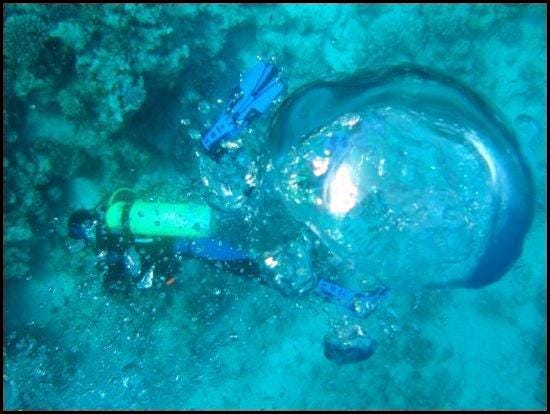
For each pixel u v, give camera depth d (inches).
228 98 155.4
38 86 118.9
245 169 125.3
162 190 141.8
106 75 116.0
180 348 179.8
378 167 107.7
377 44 177.5
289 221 121.0
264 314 191.0
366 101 115.1
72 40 112.4
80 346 166.2
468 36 187.9
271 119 128.5
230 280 174.6
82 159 136.8
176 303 168.9
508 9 184.4
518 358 228.4
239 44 162.7
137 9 115.6
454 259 110.3
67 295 155.3
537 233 213.6
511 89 197.2
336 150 111.7
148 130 141.3
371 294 126.9
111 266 142.8
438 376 218.8
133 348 173.3
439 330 221.3
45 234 143.9
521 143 117.3
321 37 172.9
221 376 195.5
